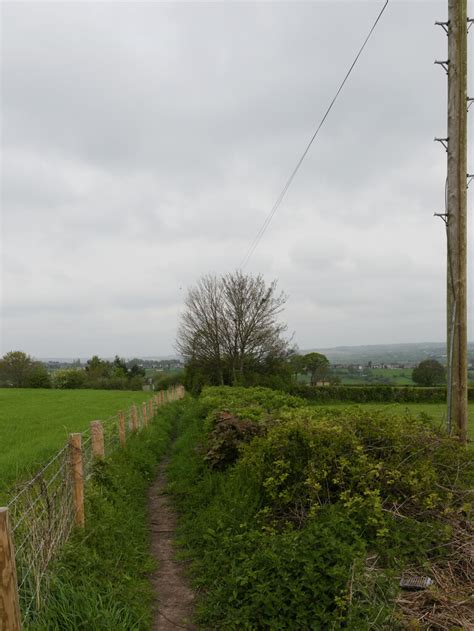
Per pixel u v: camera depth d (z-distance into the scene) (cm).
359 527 516
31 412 2377
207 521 670
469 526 538
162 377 5366
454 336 723
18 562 422
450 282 730
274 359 3903
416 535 509
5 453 1174
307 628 414
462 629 386
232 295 3834
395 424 669
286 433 648
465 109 723
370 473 569
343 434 624
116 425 1252
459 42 716
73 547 518
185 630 460
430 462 605
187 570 576
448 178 733
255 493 650
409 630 391
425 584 448
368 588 430
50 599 413
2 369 6109
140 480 963
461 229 723
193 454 1066
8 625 269
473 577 466
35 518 456
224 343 3819
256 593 452
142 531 698
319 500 585
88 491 692
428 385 4031
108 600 454
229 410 1066
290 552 475
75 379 6109
